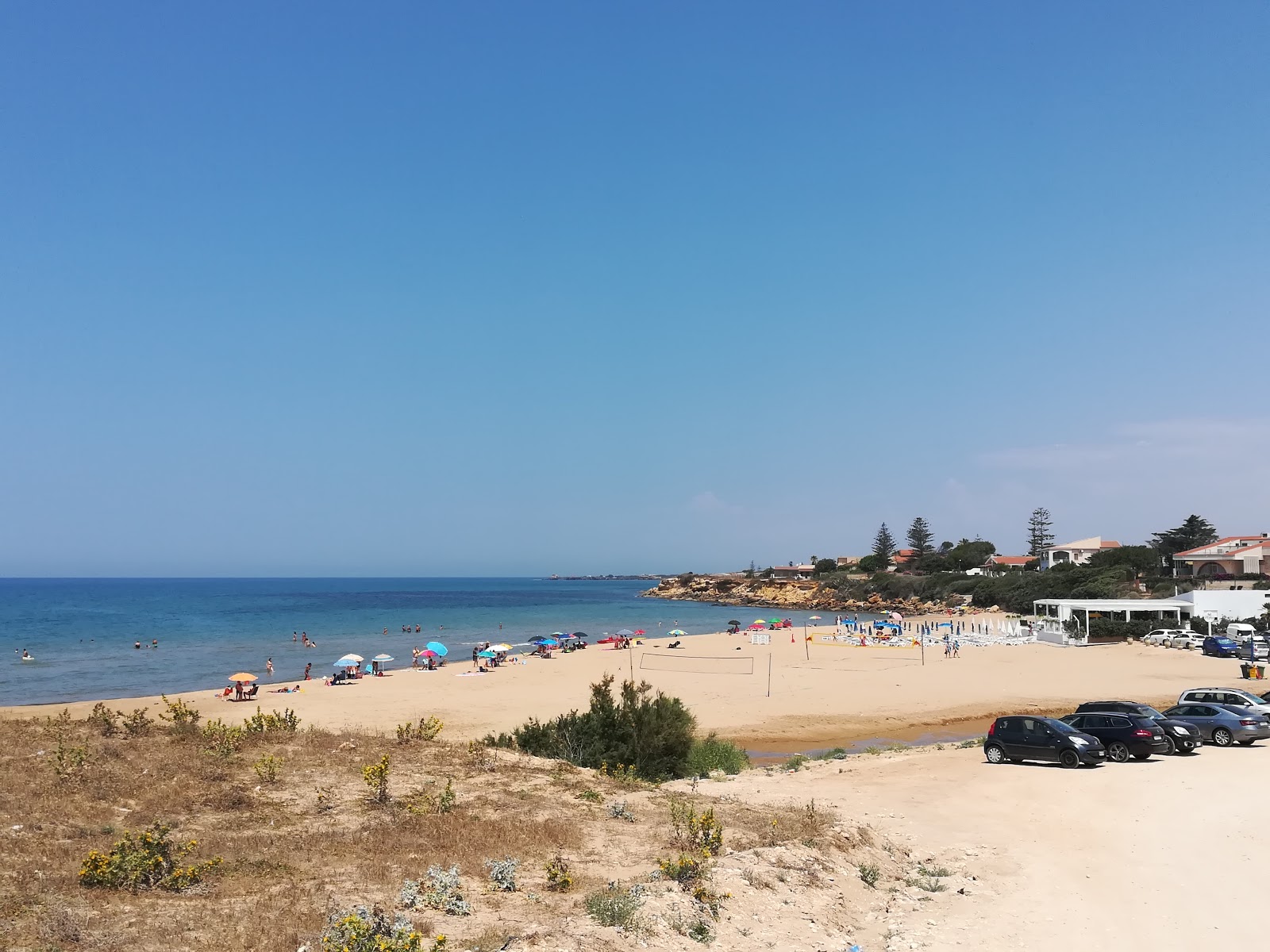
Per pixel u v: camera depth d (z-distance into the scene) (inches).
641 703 1082.7
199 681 2186.3
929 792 840.9
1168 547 5019.7
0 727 813.9
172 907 392.5
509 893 446.0
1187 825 670.5
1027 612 4099.4
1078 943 427.5
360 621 4522.6
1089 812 731.4
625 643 3016.7
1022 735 1016.9
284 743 853.8
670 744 1007.0
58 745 721.6
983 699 1749.5
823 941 418.3
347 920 334.0
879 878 542.0
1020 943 427.2
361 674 2268.7
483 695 1806.1
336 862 487.8
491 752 879.7
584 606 6638.8
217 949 339.9
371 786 652.7
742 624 4685.0
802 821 648.4
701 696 1806.1
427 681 2058.3
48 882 406.6
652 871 494.3
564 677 2150.6
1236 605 2785.4
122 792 615.5
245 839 520.7
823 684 1978.3
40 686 2079.2
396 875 467.8
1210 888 512.1
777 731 1448.1
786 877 490.0
